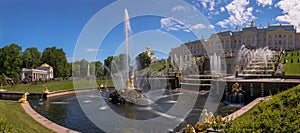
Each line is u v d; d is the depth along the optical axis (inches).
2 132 172.4
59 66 2741.1
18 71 2297.0
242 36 3051.2
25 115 442.0
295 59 1541.6
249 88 704.4
